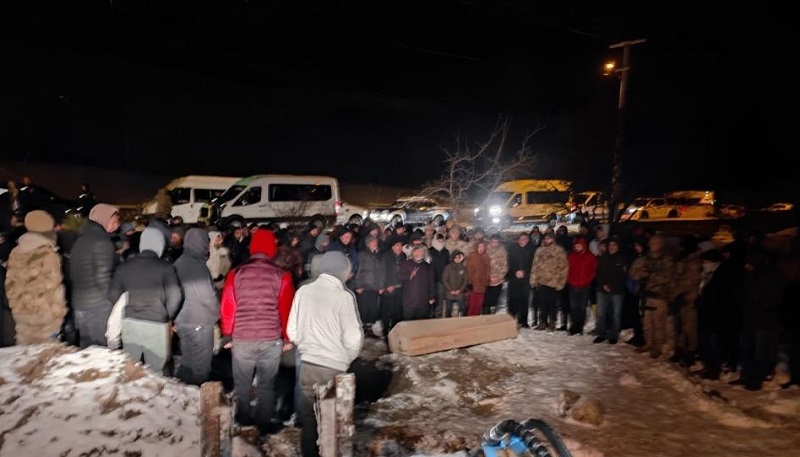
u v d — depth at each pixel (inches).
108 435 164.2
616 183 721.6
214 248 338.3
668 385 278.8
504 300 490.9
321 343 180.5
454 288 377.4
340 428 157.1
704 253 334.3
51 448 156.8
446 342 326.6
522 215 820.6
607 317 374.0
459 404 265.0
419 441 216.7
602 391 271.4
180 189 770.8
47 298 227.3
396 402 262.5
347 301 185.0
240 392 206.5
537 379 287.6
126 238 343.6
